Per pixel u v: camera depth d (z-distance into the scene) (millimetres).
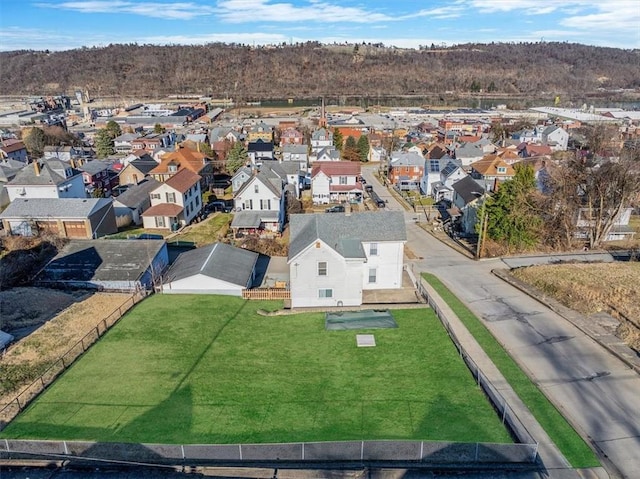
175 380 25422
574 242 50812
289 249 35906
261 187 58250
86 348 28734
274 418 22078
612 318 31484
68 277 39000
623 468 18547
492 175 70938
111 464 18906
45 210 52094
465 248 50344
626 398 23094
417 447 18797
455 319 32094
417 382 25000
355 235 36906
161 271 42281
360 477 18094
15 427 21453
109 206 55312
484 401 23094
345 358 27750
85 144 125750
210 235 55781
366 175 93500
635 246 50594
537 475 18141
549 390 23859
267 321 33031
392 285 38438
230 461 19000
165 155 86438
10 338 29141
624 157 50875
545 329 30547
